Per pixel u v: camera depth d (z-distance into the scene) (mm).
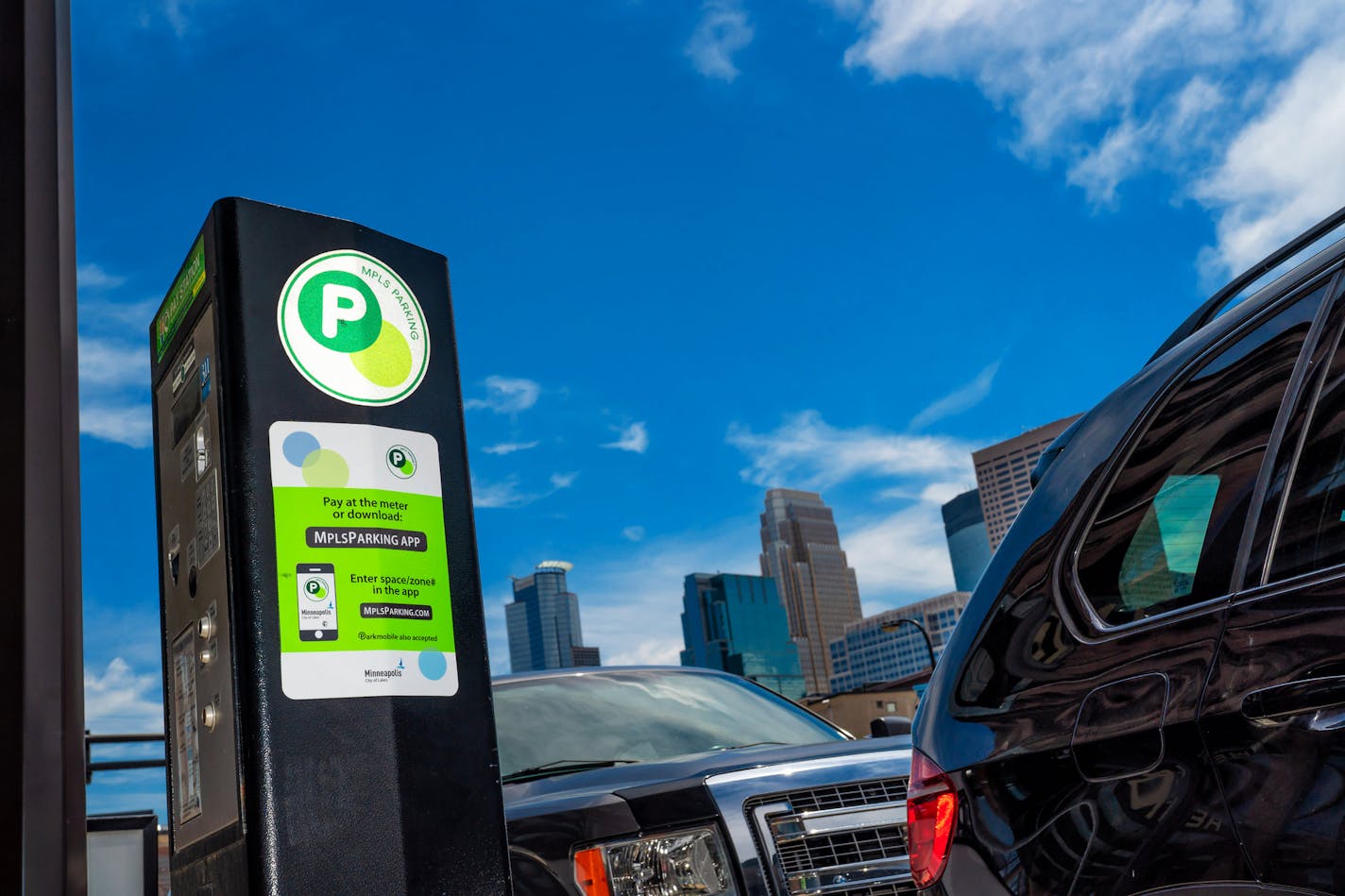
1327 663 1693
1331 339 1921
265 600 2543
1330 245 2064
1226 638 1850
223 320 2662
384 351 2850
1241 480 1956
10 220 2188
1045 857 2018
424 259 2998
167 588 2971
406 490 2799
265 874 2404
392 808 2570
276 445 2639
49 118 2270
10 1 2264
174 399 2953
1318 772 1672
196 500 2783
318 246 2799
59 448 2168
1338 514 1780
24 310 2164
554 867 3664
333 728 2553
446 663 2760
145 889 4094
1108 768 1953
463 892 2619
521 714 4883
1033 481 2459
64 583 2135
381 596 2689
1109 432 2291
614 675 5383
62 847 2057
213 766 2627
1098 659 2053
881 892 3764
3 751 2037
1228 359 2113
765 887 3658
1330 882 1623
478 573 2881
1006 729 2158
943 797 2244
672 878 3637
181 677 2852
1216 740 1808
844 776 3912
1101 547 2160
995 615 2322
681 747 4766
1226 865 1756
